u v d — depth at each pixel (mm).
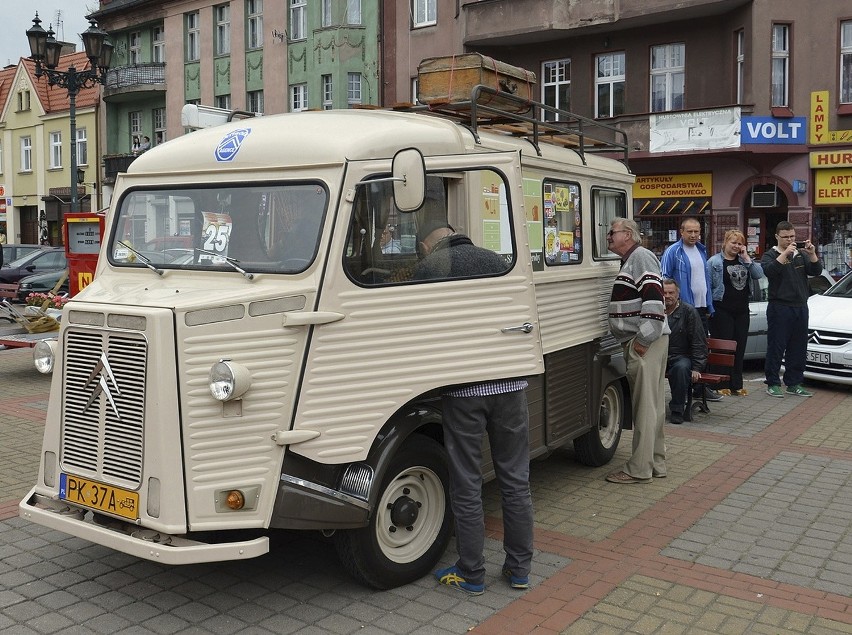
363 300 4375
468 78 5680
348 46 27656
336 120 4867
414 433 4848
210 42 32469
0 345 11398
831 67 20281
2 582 4820
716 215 21625
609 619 4359
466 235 4762
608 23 22281
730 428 8773
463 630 4234
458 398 4574
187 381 4008
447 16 25172
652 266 6387
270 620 4344
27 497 4602
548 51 24328
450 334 4562
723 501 6324
